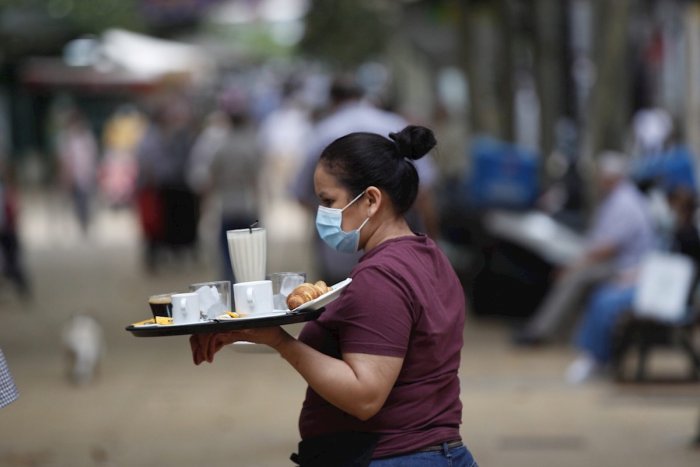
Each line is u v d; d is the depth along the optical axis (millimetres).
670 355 27312
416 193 9648
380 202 9445
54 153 75375
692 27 41000
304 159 21875
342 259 20297
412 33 56562
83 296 39000
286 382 25125
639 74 45031
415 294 9172
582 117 41844
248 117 34938
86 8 82000
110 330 32156
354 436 9320
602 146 31953
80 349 25359
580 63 42625
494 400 23203
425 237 9586
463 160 44781
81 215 59031
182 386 24891
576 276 27375
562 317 27875
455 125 45844
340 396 8922
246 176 34625
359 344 9008
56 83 80375
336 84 21594
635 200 26078
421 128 9594
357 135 9523
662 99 43625
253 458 19094
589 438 20125
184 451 19641
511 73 41344
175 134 44688
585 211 31766
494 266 31656
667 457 18859
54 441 20469
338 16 84250
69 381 25625
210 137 44312
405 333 9078
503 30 41094
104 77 80562
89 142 59281
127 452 19672
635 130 42219
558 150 40688
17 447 20094
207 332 8750
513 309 31578
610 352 24438
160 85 80812
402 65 67188
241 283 9070
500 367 26266
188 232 44969
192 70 87625
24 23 71000
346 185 9445
